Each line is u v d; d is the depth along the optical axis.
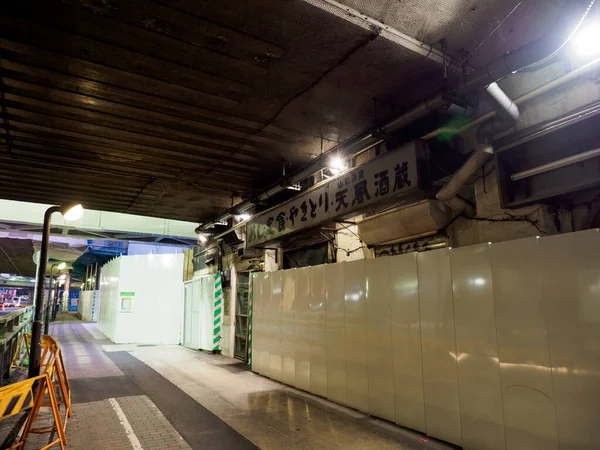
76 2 3.83
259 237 9.88
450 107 5.04
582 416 3.53
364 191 6.30
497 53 4.83
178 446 4.70
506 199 4.87
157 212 13.46
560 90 4.44
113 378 8.57
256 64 4.95
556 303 3.79
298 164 8.66
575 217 4.54
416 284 5.28
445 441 4.74
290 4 3.89
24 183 9.91
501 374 4.20
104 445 4.75
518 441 3.99
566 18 3.46
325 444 4.73
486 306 4.41
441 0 3.92
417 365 5.16
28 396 6.80
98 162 8.39
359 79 5.31
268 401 6.65
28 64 4.91
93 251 29.73
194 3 3.88
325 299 6.95
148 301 15.80
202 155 8.06
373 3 3.94
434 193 5.64
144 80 5.31
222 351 12.32
